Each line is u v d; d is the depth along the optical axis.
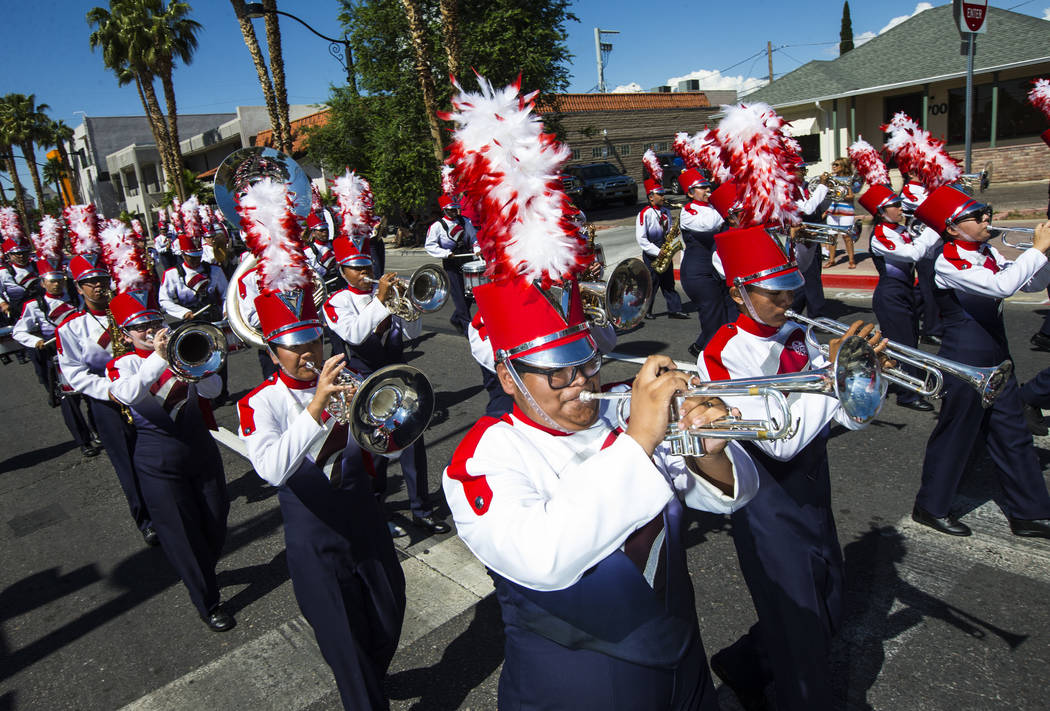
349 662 2.74
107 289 4.80
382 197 22.22
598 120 34.56
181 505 3.86
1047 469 4.54
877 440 5.23
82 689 3.66
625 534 1.54
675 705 1.80
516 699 1.83
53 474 6.99
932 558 3.80
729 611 3.58
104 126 55.94
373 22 20.42
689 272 7.47
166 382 3.78
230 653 3.81
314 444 2.64
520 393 1.77
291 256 2.79
